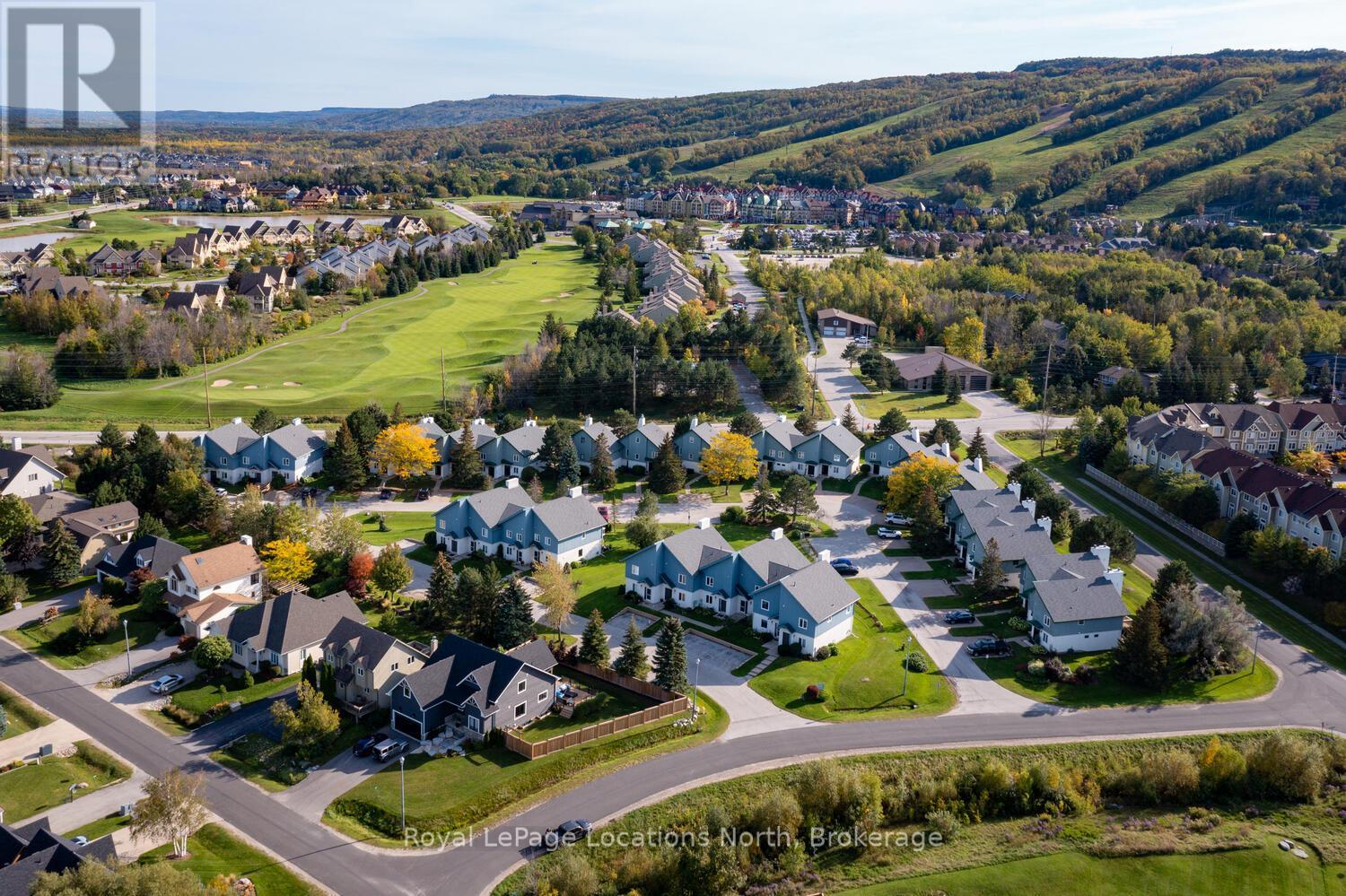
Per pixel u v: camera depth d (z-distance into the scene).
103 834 69.56
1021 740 82.38
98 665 92.94
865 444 158.50
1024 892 66.00
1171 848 69.88
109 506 120.69
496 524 117.94
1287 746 77.75
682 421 156.50
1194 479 133.50
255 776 76.50
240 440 141.62
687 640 99.06
